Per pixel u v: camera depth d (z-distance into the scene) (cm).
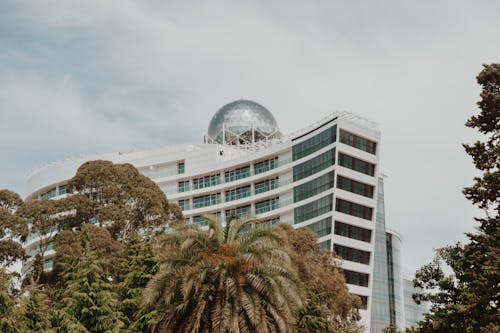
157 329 4053
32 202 7400
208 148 12012
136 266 5159
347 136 10231
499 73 4734
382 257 11212
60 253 6588
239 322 3781
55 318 4409
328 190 10019
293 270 4025
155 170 12400
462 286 4838
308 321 5534
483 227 4538
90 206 7550
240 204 11375
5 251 6900
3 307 3753
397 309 11456
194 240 4009
